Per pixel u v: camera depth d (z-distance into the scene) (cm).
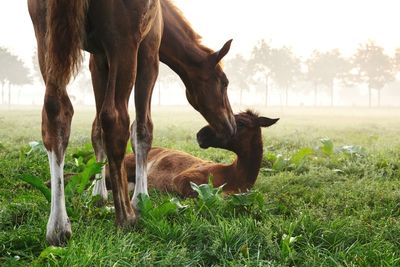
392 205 573
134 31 425
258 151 657
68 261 348
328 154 926
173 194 661
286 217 516
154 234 436
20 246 406
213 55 648
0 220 460
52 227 392
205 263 390
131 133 561
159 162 714
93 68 535
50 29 383
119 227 439
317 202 601
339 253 392
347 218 485
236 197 511
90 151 745
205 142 669
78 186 486
